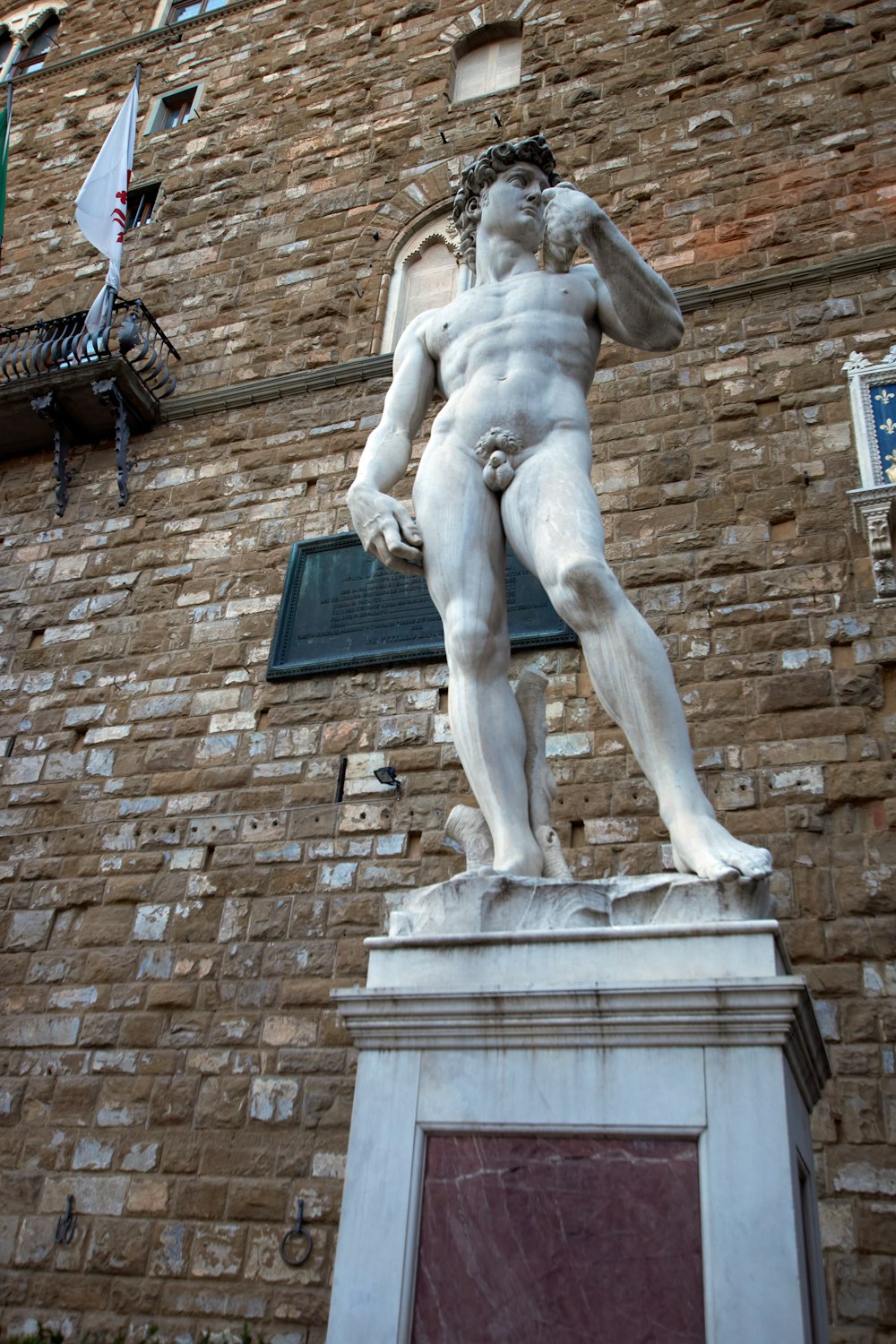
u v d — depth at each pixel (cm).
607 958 337
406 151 1325
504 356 466
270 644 1016
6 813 1012
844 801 759
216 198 1402
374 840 872
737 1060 308
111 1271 754
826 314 985
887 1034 671
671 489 940
